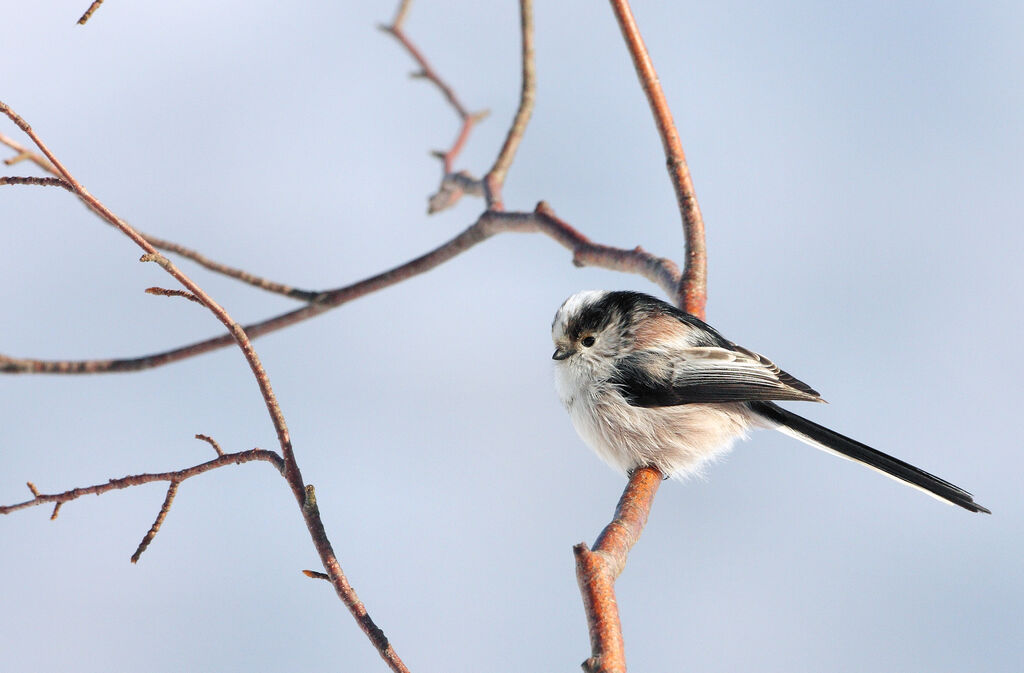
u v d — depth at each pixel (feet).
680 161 23.48
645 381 23.62
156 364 22.68
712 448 24.13
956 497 21.81
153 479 13.78
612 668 11.48
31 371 22.27
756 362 23.86
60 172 13.57
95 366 22.48
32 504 13.67
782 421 23.99
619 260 24.45
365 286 24.25
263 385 13.66
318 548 13.39
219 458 13.93
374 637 12.78
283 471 13.66
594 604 12.19
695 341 24.06
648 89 23.32
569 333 24.66
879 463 22.67
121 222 13.47
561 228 24.48
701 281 22.80
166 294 13.41
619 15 23.07
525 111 27.76
